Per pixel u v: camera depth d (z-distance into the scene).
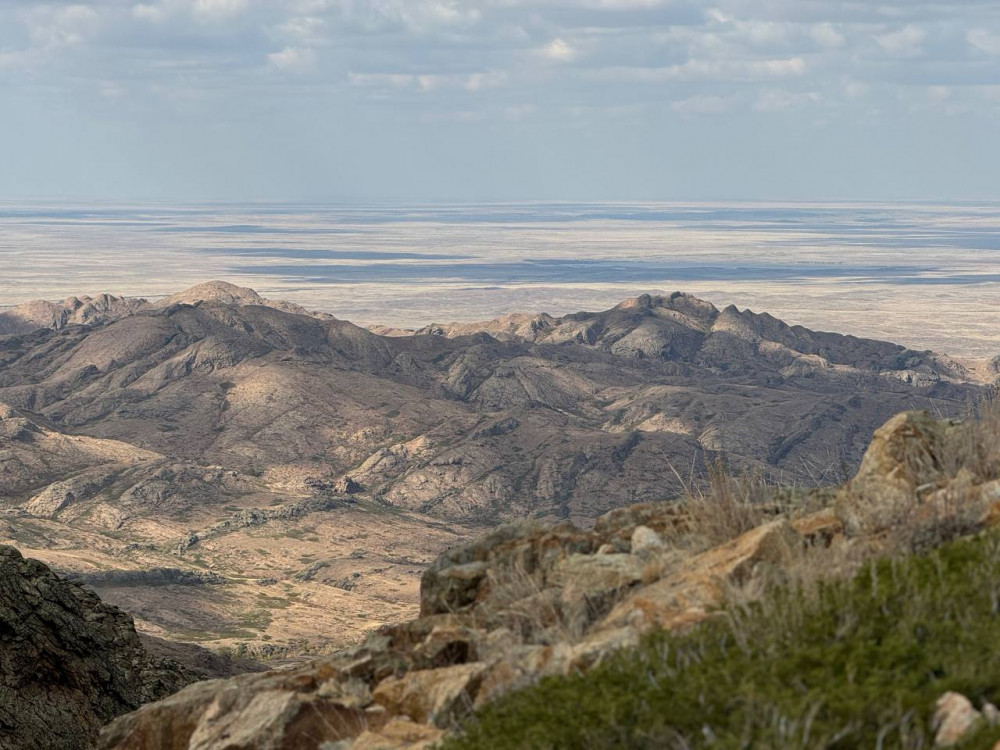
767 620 7.15
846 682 6.04
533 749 6.38
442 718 8.18
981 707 5.66
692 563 9.30
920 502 9.62
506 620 9.59
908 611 6.73
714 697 6.16
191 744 9.99
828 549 8.87
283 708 9.34
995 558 7.21
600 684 6.84
